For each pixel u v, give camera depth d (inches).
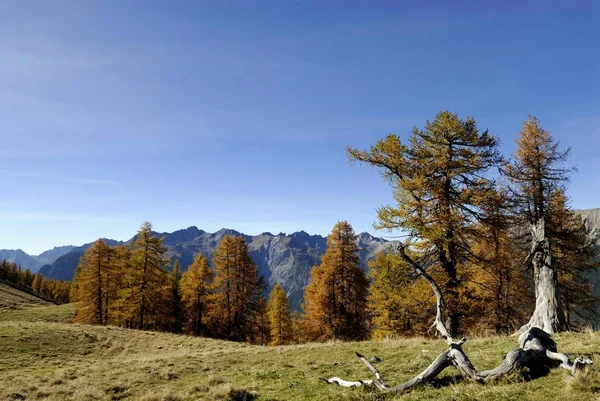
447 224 634.8
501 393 231.3
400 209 653.3
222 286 1541.6
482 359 354.3
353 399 286.2
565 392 213.3
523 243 865.5
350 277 1274.6
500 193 711.1
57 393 469.4
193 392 407.2
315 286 1355.8
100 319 1652.3
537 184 794.8
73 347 1011.9
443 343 536.4
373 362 450.6
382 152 696.4
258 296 1592.0
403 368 387.2
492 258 689.0
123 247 1766.7
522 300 929.5
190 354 770.2
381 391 288.5
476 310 699.4
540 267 521.3
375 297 1058.7
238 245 1565.0
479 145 669.9
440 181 674.2
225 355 695.1
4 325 1151.0
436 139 687.7
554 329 475.8
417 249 676.7
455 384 266.8
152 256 1588.3
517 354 268.2
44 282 4618.6
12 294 2992.1
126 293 1529.3
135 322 1659.7
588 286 893.8
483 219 669.3
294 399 328.8
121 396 447.5
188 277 1674.5
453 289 655.1
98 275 1662.2
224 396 364.8
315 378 403.2
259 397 358.6
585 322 925.2
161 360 671.8
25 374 655.1
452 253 665.0
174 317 2041.1
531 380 245.8
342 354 552.1
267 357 625.6
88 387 479.2
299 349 676.7
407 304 743.1
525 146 805.2
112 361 756.6
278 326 1697.8
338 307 1273.4
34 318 2114.9
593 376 224.5
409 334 994.1
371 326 1306.6
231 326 1546.5
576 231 810.8
